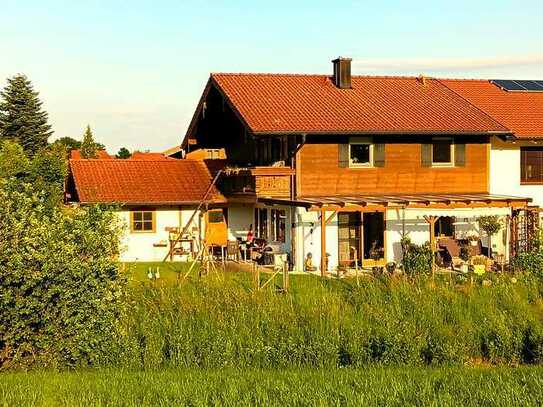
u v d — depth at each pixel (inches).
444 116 1331.2
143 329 680.4
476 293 864.3
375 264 1197.1
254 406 461.7
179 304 740.0
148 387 521.3
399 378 546.3
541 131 1371.8
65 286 641.0
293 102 1315.2
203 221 1374.3
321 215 1103.0
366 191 1264.8
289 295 826.8
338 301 813.9
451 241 1200.8
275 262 1167.6
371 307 788.6
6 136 2881.4
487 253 1262.3
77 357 647.1
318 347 668.1
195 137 1520.7
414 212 1259.8
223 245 1295.5
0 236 631.8
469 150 1330.0
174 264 1245.7
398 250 1251.2
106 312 657.6
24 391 511.2
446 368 623.8
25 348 635.5
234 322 705.0
